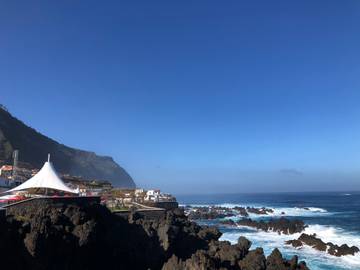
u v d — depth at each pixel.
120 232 46.97
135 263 45.31
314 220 111.62
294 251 65.62
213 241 54.03
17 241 30.98
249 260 41.12
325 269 53.00
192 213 126.75
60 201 42.22
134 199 76.62
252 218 122.69
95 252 39.69
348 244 69.75
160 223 52.44
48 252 32.41
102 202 64.81
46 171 50.75
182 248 53.25
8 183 68.56
